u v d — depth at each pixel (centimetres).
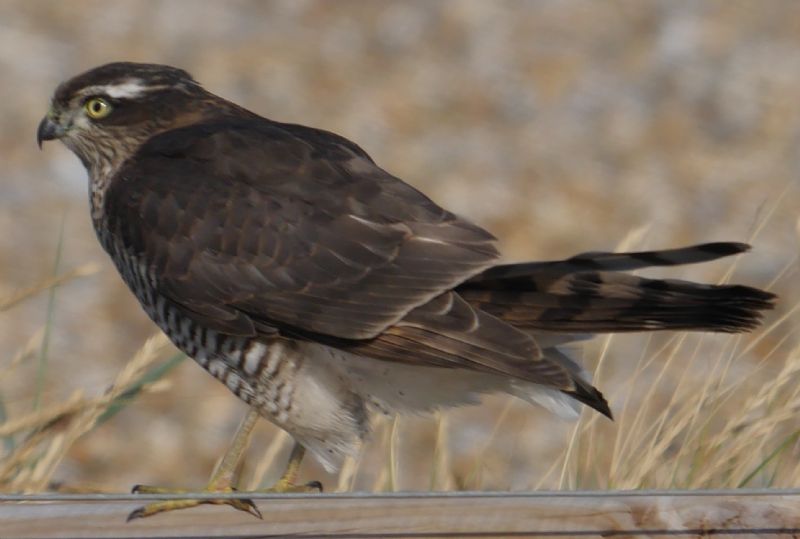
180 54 2677
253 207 875
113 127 965
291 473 924
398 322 829
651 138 2466
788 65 2695
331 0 2891
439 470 996
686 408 945
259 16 2825
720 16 2852
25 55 2591
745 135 2478
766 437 939
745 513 648
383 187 870
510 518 652
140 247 901
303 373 877
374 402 879
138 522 662
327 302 848
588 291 799
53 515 663
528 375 786
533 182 2319
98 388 1622
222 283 871
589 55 2722
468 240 838
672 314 780
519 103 2572
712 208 2245
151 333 1828
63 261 2000
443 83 2622
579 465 977
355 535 657
